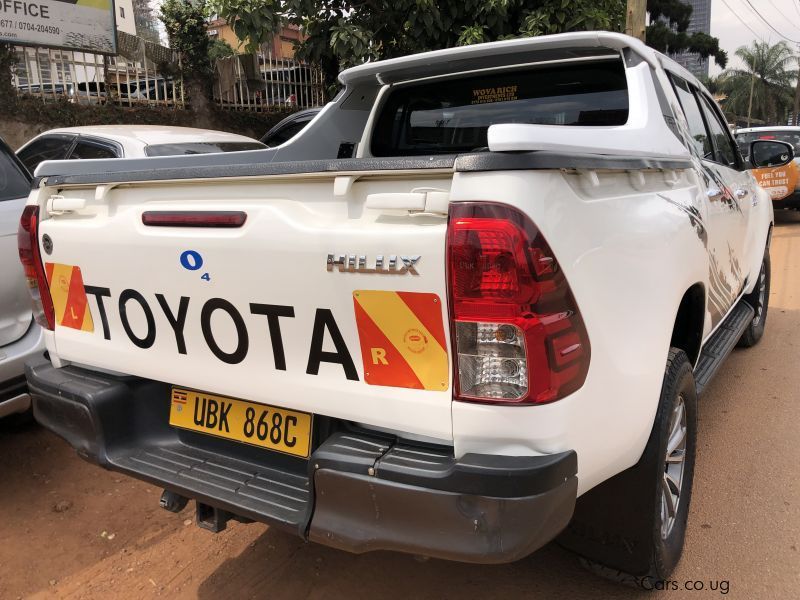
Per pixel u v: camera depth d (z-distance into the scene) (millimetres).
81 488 3389
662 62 3211
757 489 3193
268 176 1909
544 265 1634
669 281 2316
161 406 2496
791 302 6789
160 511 3186
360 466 1791
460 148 3582
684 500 2660
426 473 1701
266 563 2762
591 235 1825
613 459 1979
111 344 2432
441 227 1687
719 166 3652
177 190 2150
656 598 2469
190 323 2184
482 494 1651
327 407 1946
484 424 1696
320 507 1892
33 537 2959
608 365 1884
